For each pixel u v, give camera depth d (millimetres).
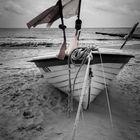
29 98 4805
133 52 15148
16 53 14922
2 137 3068
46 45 24000
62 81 4117
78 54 3518
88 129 3291
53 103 4520
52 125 3463
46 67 4234
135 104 4586
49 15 3410
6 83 6078
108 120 3684
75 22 3900
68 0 3504
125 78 7000
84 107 4047
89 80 3598
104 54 3494
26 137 3074
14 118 3730
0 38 37969
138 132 3281
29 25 3344
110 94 5254
